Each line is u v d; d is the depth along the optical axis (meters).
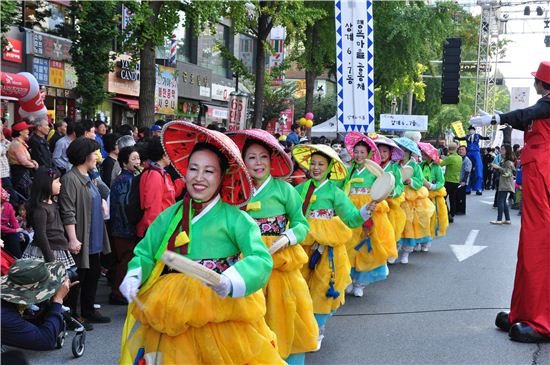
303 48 26.73
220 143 3.78
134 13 14.86
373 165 6.53
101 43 15.59
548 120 6.45
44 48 18.42
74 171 6.89
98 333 6.89
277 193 5.65
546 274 6.59
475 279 9.91
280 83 31.05
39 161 9.95
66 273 5.75
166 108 25.70
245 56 35.28
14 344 5.29
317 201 6.64
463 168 20.89
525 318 6.73
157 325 3.73
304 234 5.54
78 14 15.29
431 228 12.68
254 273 3.62
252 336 3.91
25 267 5.32
